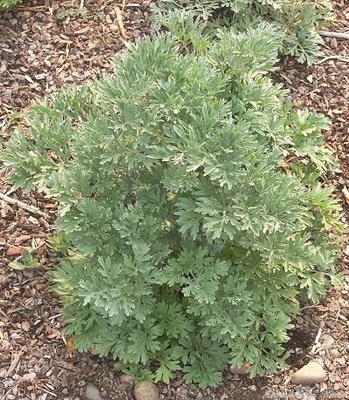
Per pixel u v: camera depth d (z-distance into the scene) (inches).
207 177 40.6
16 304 46.9
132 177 42.4
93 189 41.6
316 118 48.5
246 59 45.3
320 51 58.7
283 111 49.7
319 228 48.4
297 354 46.4
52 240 47.9
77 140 41.9
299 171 50.1
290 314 46.1
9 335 45.9
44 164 43.8
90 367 45.0
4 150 43.7
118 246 41.8
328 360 46.2
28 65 56.3
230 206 39.6
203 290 40.1
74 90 46.5
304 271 45.7
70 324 44.6
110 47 57.4
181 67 42.2
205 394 44.5
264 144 44.3
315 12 59.4
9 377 44.6
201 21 58.2
